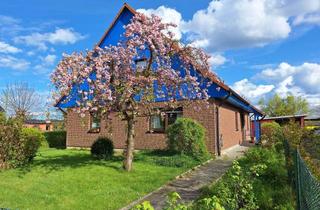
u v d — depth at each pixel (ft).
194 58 38.91
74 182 30.78
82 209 23.67
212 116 52.70
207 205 13.28
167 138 49.32
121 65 35.81
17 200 25.20
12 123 38.42
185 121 46.42
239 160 44.11
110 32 61.52
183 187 30.66
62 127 130.21
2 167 36.50
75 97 34.99
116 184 30.48
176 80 37.63
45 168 37.19
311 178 15.85
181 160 41.73
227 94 51.75
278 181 29.55
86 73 33.42
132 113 36.76
